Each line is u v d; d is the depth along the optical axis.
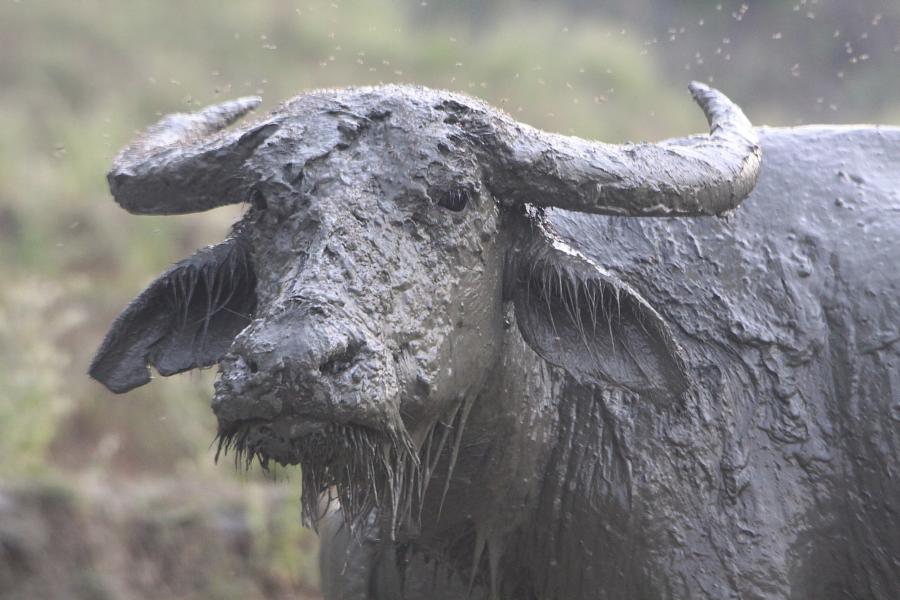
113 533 26.17
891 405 15.16
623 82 54.28
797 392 15.12
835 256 15.72
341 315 11.41
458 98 13.07
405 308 12.07
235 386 11.06
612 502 14.58
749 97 57.59
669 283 15.34
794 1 59.25
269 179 12.45
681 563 14.50
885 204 16.19
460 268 12.62
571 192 12.98
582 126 50.09
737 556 14.55
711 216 14.63
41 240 36.59
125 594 25.36
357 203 12.20
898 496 15.09
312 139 12.57
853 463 15.19
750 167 13.89
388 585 15.76
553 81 53.41
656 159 13.30
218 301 13.84
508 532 14.78
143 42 52.16
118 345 14.09
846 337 15.40
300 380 10.97
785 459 14.99
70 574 25.22
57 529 25.70
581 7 62.88
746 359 15.15
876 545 15.20
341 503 12.80
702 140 14.18
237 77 51.41
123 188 13.77
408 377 12.05
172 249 37.75
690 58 59.34
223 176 13.37
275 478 12.98
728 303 15.31
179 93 49.12
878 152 16.81
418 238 12.35
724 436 14.81
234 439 12.07
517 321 13.61
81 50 50.72
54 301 34.19
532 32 57.03
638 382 13.59
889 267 15.68
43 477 26.66
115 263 37.00
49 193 38.78
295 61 53.44
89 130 43.25
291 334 11.09
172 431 30.81
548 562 14.92
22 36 50.72
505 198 13.08
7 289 33.38
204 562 26.53
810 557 15.08
